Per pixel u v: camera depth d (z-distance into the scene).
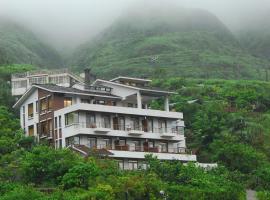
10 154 98.19
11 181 80.88
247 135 131.12
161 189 77.50
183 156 111.44
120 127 111.25
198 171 90.44
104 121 110.06
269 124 145.50
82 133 106.12
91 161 86.31
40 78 160.12
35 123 116.75
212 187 83.38
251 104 165.62
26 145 109.81
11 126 119.50
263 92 184.00
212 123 133.25
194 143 128.88
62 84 160.12
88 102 116.12
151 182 78.19
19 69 181.00
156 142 114.56
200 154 122.38
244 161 111.19
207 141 129.25
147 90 119.31
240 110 153.25
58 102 113.19
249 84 196.12
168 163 91.25
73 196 72.31
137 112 113.31
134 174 84.06
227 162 112.31
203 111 143.88
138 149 108.94
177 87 183.38
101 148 104.06
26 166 83.44
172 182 84.06
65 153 87.12
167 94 123.00
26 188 74.38
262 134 134.62
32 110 118.38
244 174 105.19
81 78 167.50
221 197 81.88
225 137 123.12
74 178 79.31
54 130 111.56
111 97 117.38
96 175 80.56
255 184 99.69
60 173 82.94
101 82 122.75
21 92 156.50
